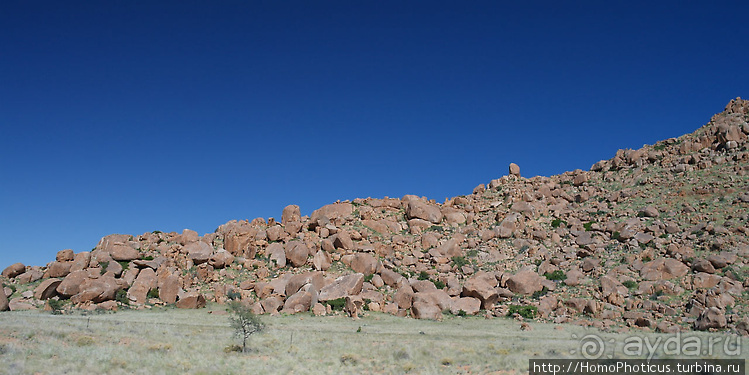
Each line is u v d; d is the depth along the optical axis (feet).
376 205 287.07
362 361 101.04
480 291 184.85
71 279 187.01
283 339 124.47
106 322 141.59
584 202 270.87
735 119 291.58
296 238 244.63
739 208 213.66
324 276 206.49
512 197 280.72
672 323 152.25
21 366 80.18
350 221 265.13
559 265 210.18
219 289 204.33
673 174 267.59
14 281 197.57
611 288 179.63
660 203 240.73
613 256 205.16
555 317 170.60
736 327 139.44
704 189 237.86
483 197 298.15
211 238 247.91
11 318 139.13
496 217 261.65
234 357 100.01
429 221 267.18
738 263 177.17
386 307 184.44
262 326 123.65
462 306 181.68
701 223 209.15
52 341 103.50
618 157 312.09
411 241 243.81
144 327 134.92
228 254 225.56
